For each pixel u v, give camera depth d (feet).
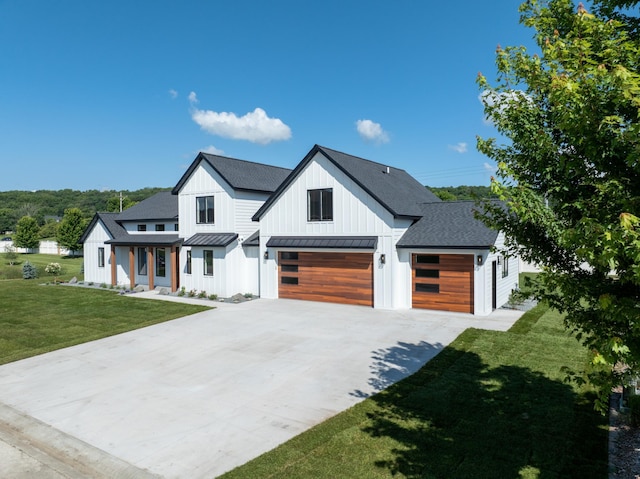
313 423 24.80
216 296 66.18
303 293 62.69
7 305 62.75
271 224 64.75
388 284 54.95
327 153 58.90
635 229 11.35
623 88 11.59
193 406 27.66
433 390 28.30
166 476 19.92
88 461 21.56
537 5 17.44
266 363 35.76
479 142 18.48
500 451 20.53
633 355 12.69
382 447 21.33
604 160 13.37
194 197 73.56
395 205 56.34
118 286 81.15
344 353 37.58
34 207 345.31
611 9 16.03
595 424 22.93
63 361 37.47
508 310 53.72
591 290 13.98
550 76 15.39
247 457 21.31
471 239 50.85
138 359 37.73
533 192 15.23
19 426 25.53
